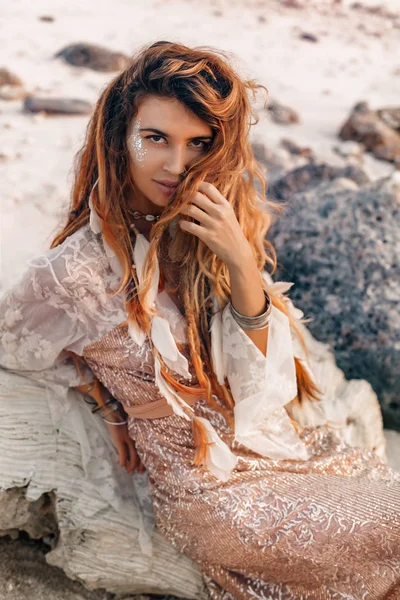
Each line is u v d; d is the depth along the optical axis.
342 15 13.37
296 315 2.71
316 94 9.00
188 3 12.42
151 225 2.34
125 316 2.25
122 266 2.22
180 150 2.08
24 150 5.97
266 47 10.67
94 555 2.54
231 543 2.25
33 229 4.73
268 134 7.13
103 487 2.57
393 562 2.22
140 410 2.39
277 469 2.42
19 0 10.79
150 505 2.59
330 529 2.19
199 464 2.34
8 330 2.35
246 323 2.29
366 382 3.34
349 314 3.72
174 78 2.01
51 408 2.57
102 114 2.18
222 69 2.09
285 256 3.94
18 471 2.54
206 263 2.32
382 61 11.02
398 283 3.78
